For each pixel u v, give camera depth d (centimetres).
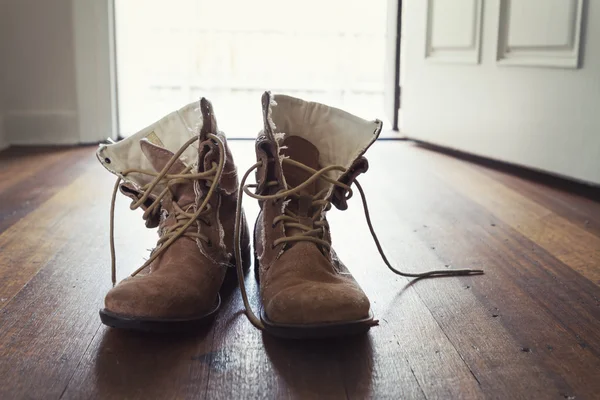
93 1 168
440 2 161
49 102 173
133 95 228
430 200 117
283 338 58
